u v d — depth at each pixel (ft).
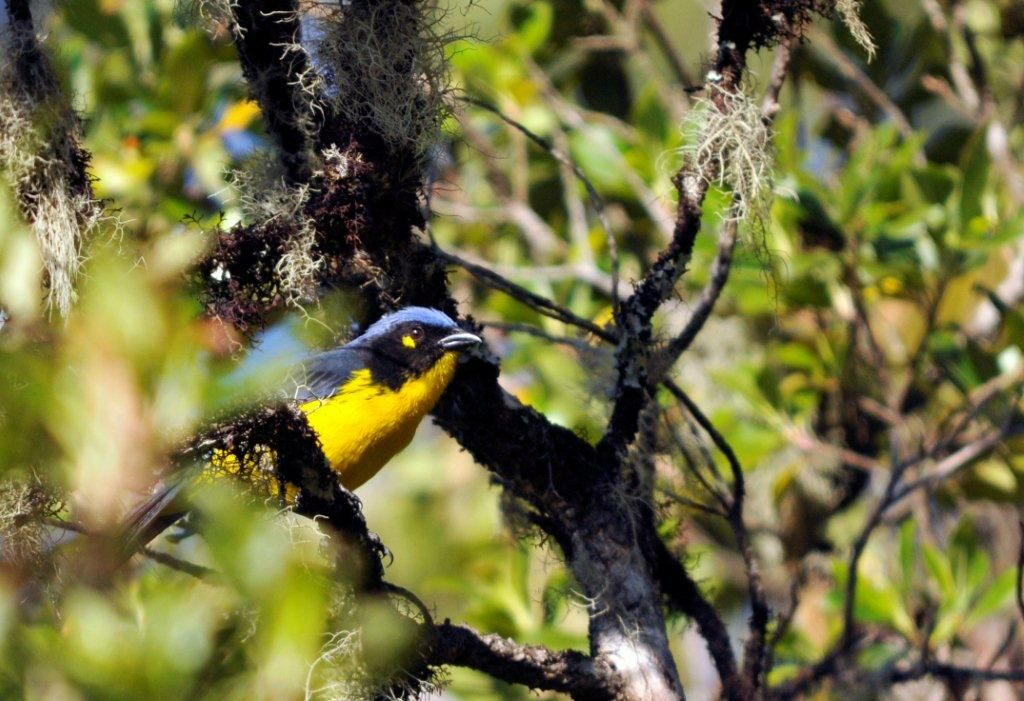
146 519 26.37
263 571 14.56
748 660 33.09
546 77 56.34
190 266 26.40
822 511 50.52
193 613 14.75
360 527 24.85
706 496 38.01
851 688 38.91
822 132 59.00
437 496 57.16
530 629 40.22
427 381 30.17
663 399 39.78
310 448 23.66
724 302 51.78
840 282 49.39
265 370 15.01
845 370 49.49
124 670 13.91
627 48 55.57
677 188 30.37
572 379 38.58
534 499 29.86
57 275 23.57
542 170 56.59
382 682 23.62
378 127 28.66
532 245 55.31
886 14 54.80
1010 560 49.73
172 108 46.65
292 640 14.55
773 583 49.57
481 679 40.37
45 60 25.02
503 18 55.47
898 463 43.09
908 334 52.65
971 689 43.68
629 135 55.36
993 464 47.52
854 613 42.39
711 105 29.66
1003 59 57.31
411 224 29.60
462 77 52.08
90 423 13.19
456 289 53.11
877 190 49.19
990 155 46.39
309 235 27.73
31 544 19.75
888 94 56.85
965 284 52.65
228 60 47.09
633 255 54.54
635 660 27.07
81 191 24.71
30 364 12.98
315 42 28.84
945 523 51.34
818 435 50.96
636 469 31.53
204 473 21.66
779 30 29.71
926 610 43.75
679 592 33.81
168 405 13.64
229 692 14.71
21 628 15.10
